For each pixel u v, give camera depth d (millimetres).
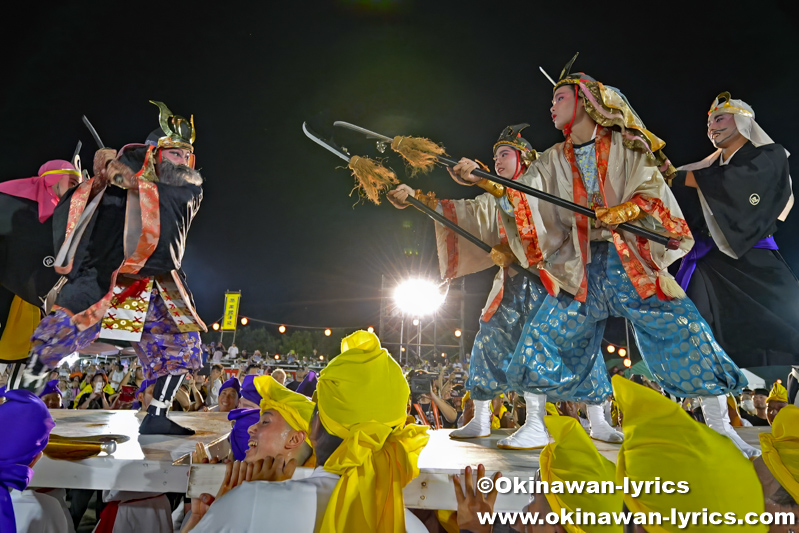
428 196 3740
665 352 2789
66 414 4156
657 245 2875
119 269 2990
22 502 2201
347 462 1507
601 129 3098
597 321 3043
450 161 3174
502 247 3486
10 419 1918
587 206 3035
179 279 3299
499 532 2072
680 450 1501
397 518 1557
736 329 3805
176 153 3268
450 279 3850
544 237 3055
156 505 2979
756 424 5859
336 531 1426
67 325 2803
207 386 8570
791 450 1678
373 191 3322
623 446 1605
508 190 3127
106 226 3039
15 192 3492
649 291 2799
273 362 19453
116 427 3363
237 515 1457
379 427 1579
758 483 1537
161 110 3314
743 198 3541
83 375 9766
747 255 3822
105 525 2951
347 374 1656
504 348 3461
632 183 2914
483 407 3484
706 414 2742
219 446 2621
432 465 2211
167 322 3312
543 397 2941
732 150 3807
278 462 1753
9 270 3432
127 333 3066
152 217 3043
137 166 3168
